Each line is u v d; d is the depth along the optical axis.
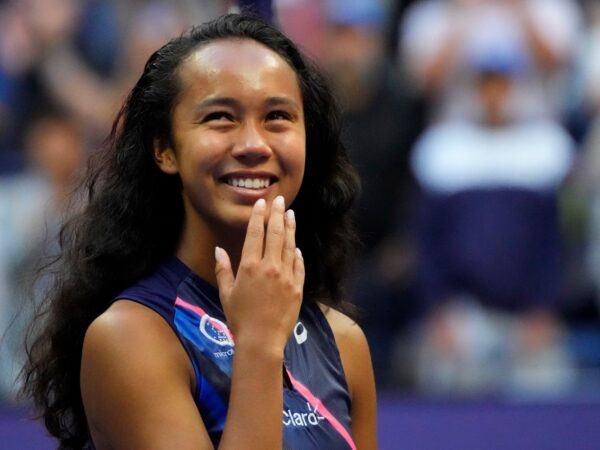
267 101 9.06
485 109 21.48
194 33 9.41
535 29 23.03
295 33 22.67
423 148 21.98
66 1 24.16
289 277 8.90
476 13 22.98
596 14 23.95
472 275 20.69
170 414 8.80
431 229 21.06
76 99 23.59
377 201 21.69
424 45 23.03
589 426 17.88
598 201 21.86
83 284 9.70
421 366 20.52
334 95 10.12
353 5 22.66
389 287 21.16
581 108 23.05
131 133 9.64
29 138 23.12
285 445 9.06
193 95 9.12
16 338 18.38
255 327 8.73
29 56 23.73
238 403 8.57
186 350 9.08
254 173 9.02
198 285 9.41
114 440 9.00
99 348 9.02
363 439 10.09
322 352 9.84
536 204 20.89
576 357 20.67
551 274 20.88
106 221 9.74
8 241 21.45
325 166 10.23
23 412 16.97
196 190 9.11
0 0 24.62
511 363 20.39
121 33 23.91
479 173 21.11
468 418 17.95
